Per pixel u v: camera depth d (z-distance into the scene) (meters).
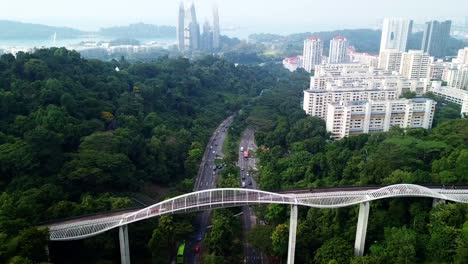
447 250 141.25
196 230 196.62
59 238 138.75
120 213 161.88
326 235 170.38
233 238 180.50
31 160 179.00
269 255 172.88
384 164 197.38
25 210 146.38
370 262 137.75
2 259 116.31
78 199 187.00
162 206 153.00
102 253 152.38
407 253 141.88
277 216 189.88
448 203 162.75
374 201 176.62
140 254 169.75
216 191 156.50
